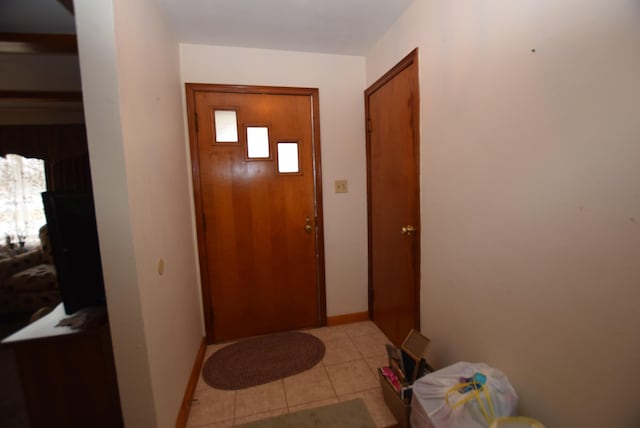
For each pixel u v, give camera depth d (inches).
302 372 76.9
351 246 100.5
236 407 65.9
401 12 71.9
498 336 49.9
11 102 108.2
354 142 97.3
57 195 50.9
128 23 45.3
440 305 65.4
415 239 72.1
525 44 41.3
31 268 125.4
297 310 98.3
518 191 44.1
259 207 92.2
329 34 81.4
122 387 45.4
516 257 45.3
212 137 87.0
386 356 82.8
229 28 76.1
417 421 51.9
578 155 35.6
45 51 50.7
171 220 64.5
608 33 31.6
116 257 42.8
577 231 36.3
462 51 53.6
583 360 36.7
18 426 61.2
